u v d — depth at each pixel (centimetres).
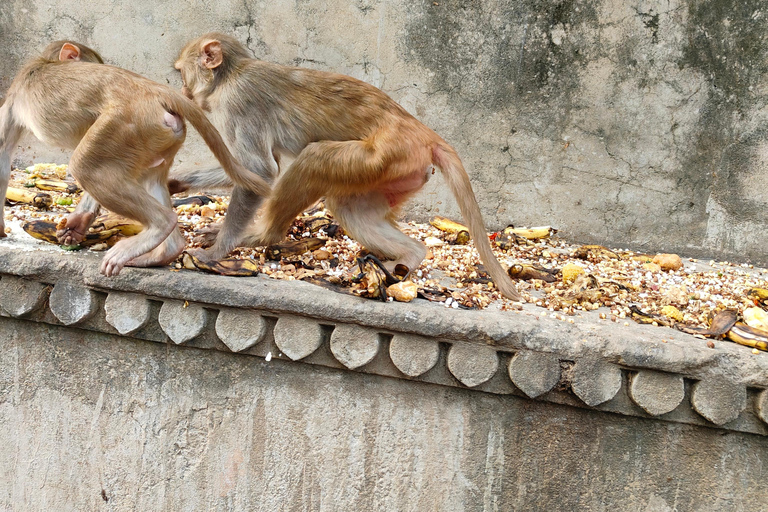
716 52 478
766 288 419
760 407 301
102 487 364
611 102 495
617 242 517
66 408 360
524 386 309
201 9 523
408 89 514
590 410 316
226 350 335
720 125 488
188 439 349
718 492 314
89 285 336
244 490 348
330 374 331
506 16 492
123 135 319
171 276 330
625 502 320
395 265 380
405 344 315
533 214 524
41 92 341
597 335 310
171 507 357
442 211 537
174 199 504
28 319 353
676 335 329
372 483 336
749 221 498
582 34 488
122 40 537
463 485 329
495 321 313
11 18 544
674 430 314
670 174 501
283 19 515
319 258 395
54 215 439
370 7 503
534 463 323
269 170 386
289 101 383
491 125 513
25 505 377
